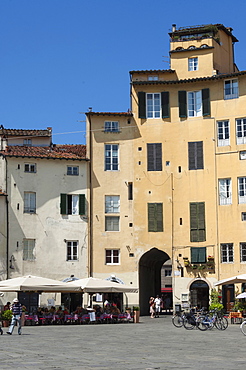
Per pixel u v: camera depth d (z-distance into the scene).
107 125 62.12
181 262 59.41
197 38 64.12
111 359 21.12
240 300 55.62
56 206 59.91
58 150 62.94
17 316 35.00
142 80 63.44
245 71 59.12
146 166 61.31
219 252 58.22
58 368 18.28
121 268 60.06
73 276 59.19
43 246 58.91
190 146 60.75
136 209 60.81
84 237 60.06
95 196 60.88
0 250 57.38
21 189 59.09
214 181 59.53
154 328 41.38
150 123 61.94
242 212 57.94
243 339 31.52
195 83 61.59
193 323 40.12
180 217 60.03
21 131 68.38
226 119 60.00
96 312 49.06
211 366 19.14
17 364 19.34
